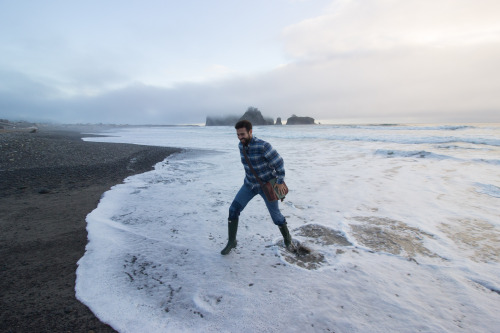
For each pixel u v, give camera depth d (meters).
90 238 3.91
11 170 9.53
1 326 2.24
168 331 2.19
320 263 3.16
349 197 5.77
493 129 25.44
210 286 2.76
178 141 24.81
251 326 2.22
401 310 2.36
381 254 3.35
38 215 4.88
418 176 7.60
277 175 3.15
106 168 10.18
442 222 4.33
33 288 2.76
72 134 38.84
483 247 3.49
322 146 16.34
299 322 2.25
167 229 4.24
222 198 5.94
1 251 3.54
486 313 2.31
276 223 3.38
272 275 2.93
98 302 2.55
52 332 2.19
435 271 2.96
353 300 2.50
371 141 18.86
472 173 7.71
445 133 22.41
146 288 2.75
